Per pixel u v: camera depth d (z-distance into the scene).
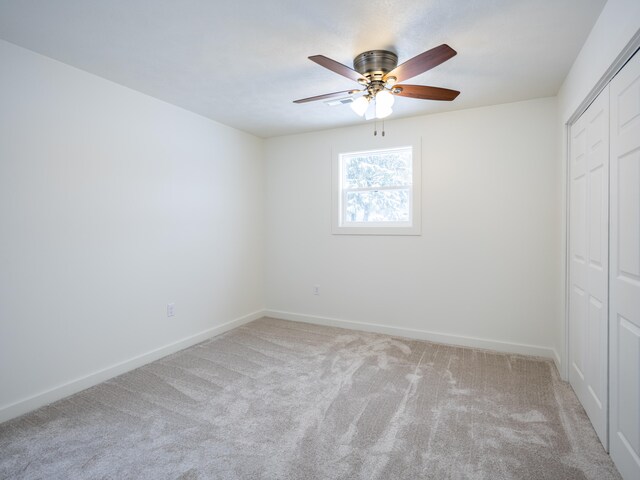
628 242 1.58
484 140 3.27
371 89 2.24
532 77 2.61
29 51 2.21
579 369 2.32
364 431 1.98
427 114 3.48
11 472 1.66
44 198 2.29
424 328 3.57
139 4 1.75
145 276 2.98
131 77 2.62
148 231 3.00
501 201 3.22
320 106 3.25
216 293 3.73
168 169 3.18
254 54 2.27
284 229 4.34
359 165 3.97
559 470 1.65
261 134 4.25
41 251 2.28
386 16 1.85
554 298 3.04
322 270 4.11
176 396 2.40
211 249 3.66
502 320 3.24
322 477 1.62
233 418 2.12
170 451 1.81
